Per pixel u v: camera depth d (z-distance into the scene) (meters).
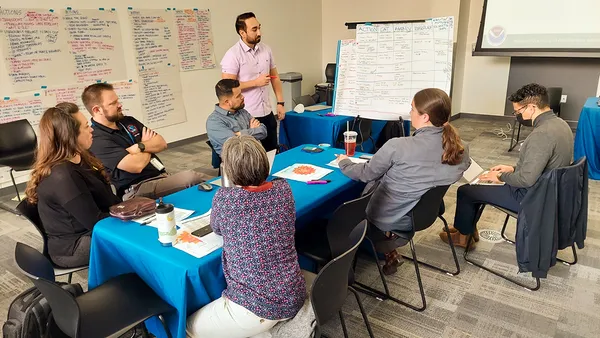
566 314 2.00
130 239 1.50
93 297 1.47
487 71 6.25
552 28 5.35
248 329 1.32
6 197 3.81
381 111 3.05
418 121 1.92
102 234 1.58
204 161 4.73
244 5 5.86
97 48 4.30
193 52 5.30
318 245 1.92
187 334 1.39
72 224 1.80
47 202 1.76
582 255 2.53
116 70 4.51
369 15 6.82
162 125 5.11
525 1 5.45
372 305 2.11
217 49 5.62
